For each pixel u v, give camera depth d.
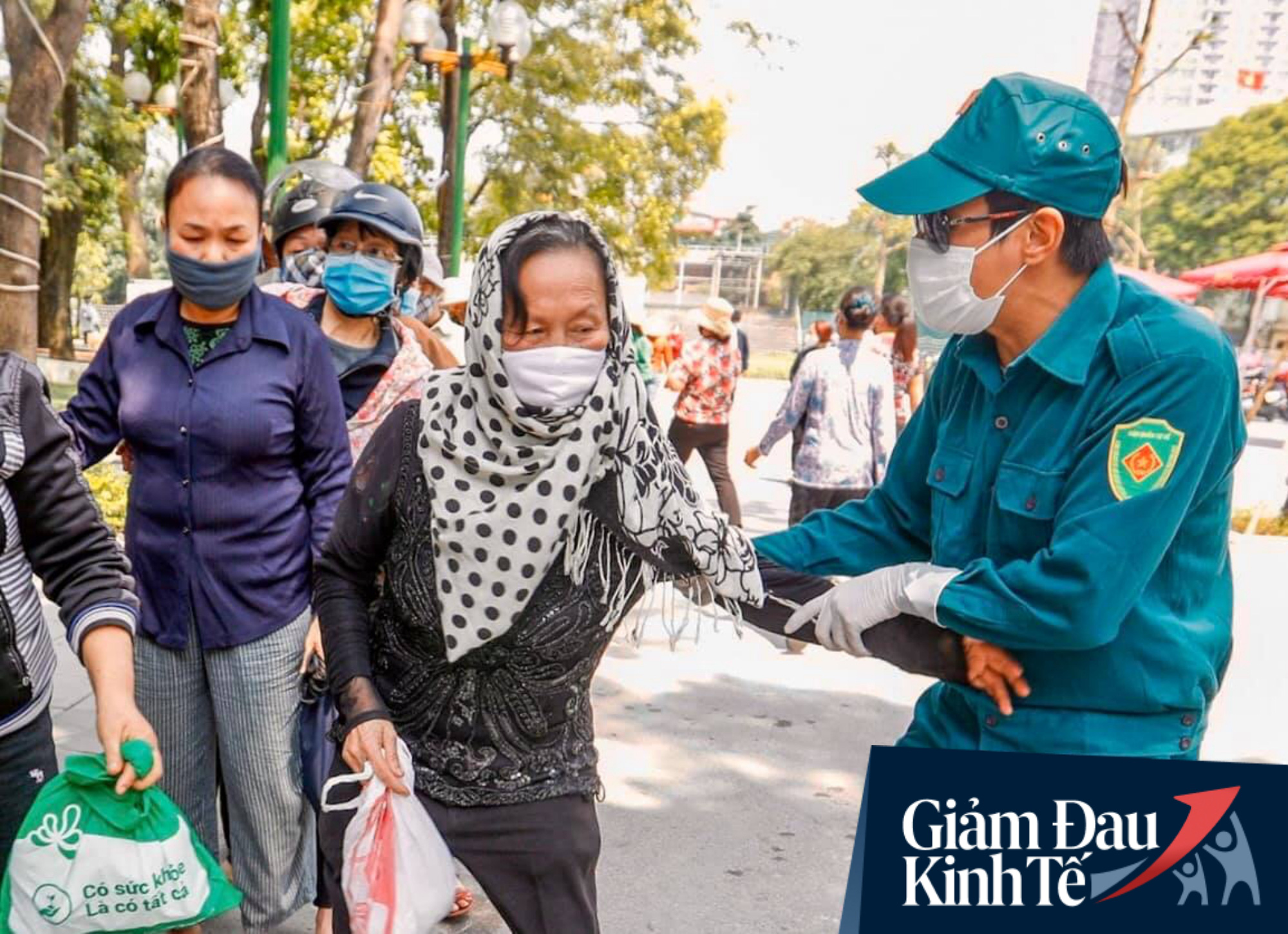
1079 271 1.77
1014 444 1.83
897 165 1.86
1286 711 5.21
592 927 2.06
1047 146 1.72
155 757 1.92
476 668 1.92
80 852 1.94
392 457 1.93
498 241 1.79
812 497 5.79
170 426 2.56
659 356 14.11
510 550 1.82
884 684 5.33
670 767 4.30
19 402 1.97
